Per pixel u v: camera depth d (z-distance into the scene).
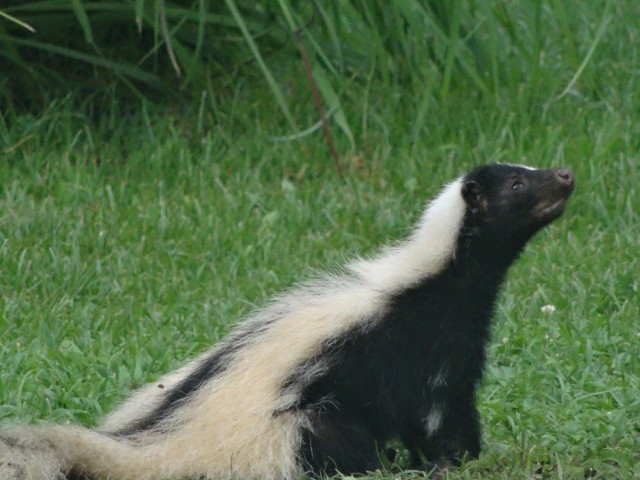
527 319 11.09
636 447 8.55
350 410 8.26
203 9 14.06
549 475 8.07
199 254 12.55
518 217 8.65
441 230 8.64
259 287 11.76
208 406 8.15
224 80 16.19
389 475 8.10
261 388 8.14
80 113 15.22
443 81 14.75
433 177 14.24
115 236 12.77
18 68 15.57
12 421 8.90
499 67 15.91
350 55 16.05
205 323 10.99
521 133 14.96
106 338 10.68
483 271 8.62
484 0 14.76
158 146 14.71
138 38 15.81
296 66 16.42
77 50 15.69
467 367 8.47
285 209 13.58
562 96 15.04
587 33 17.81
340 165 14.72
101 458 7.82
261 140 15.04
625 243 12.70
